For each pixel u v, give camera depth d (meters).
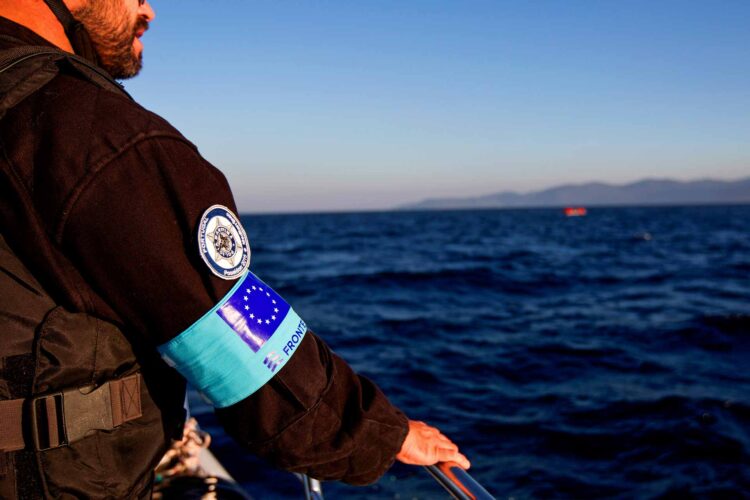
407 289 17.27
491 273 20.38
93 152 0.78
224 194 0.87
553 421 6.10
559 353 9.02
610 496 4.65
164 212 0.79
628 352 9.02
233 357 0.83
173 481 1.74
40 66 0.83
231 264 0.82
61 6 0.95
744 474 4.90
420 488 4.57
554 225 72.19
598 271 21.27
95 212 0.77
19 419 0.81
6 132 0.80
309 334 0.94
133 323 0.83
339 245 38.81
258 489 4.57
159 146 0.81
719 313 11.98
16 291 0.80
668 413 6.21
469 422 6.13
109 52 1.06
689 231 53.31
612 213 143.25
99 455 0.87
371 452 0.98
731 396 6.71
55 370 0.82
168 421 0.97
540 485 4.82
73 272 0.80
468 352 9.20
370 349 9.57
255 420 0.87
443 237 47.16
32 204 0.78
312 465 0.93
